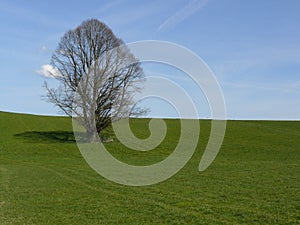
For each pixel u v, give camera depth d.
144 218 16.47
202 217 16.52
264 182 26.38
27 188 24.47
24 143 58.88
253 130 68.00
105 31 57.56
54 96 57.38
